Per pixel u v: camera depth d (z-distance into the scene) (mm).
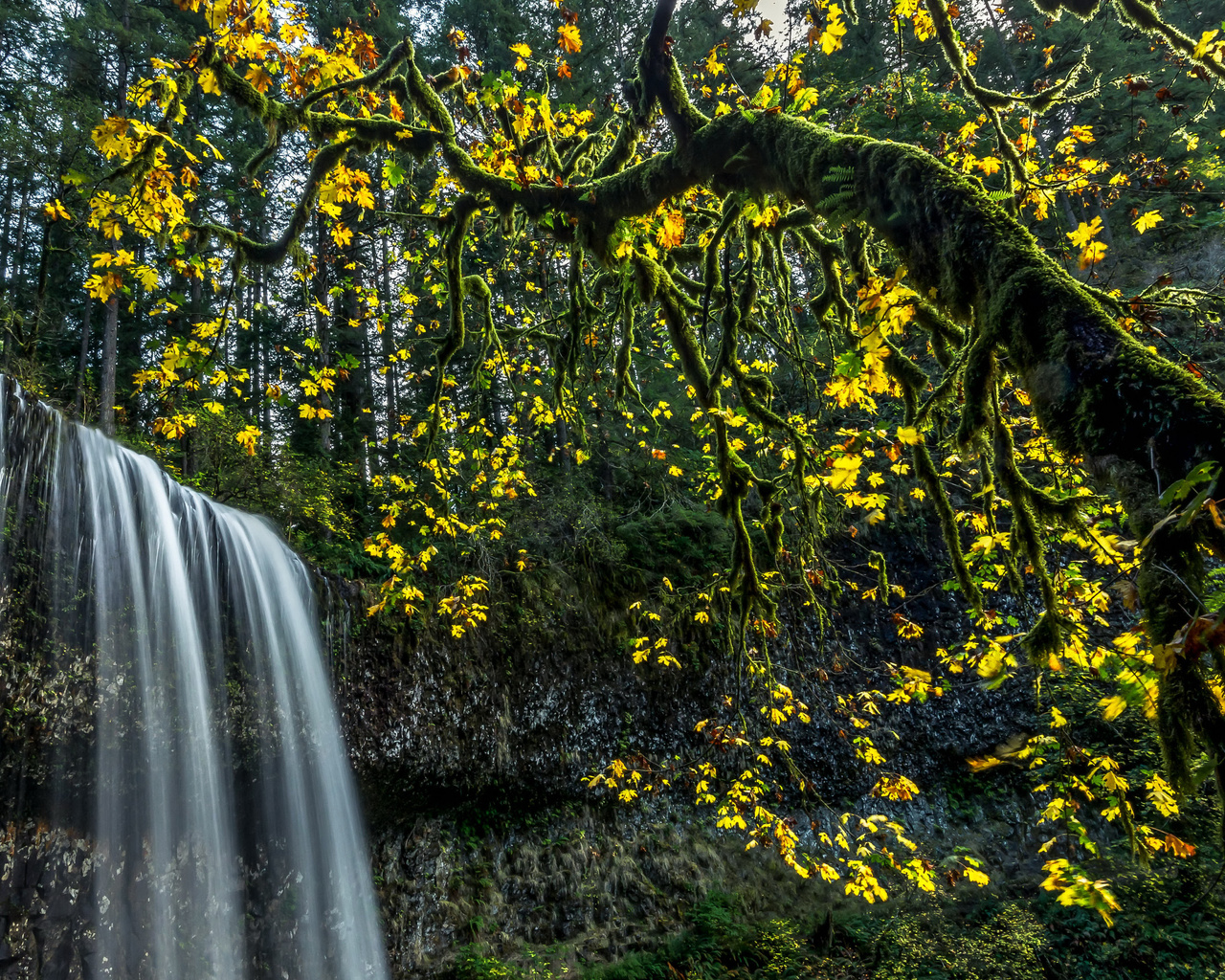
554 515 9664
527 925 7344
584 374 7297
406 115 3605
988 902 8094
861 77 8047
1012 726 9703
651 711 9086
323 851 6410
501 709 8047
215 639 5832
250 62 2941
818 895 8281
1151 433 1041
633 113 2580
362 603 7422
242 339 11258
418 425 7023
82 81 10773
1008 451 1606
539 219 2830
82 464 4953
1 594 4316
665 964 7238
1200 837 6824
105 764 4855
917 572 10664
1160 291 2082
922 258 1559
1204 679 1000
